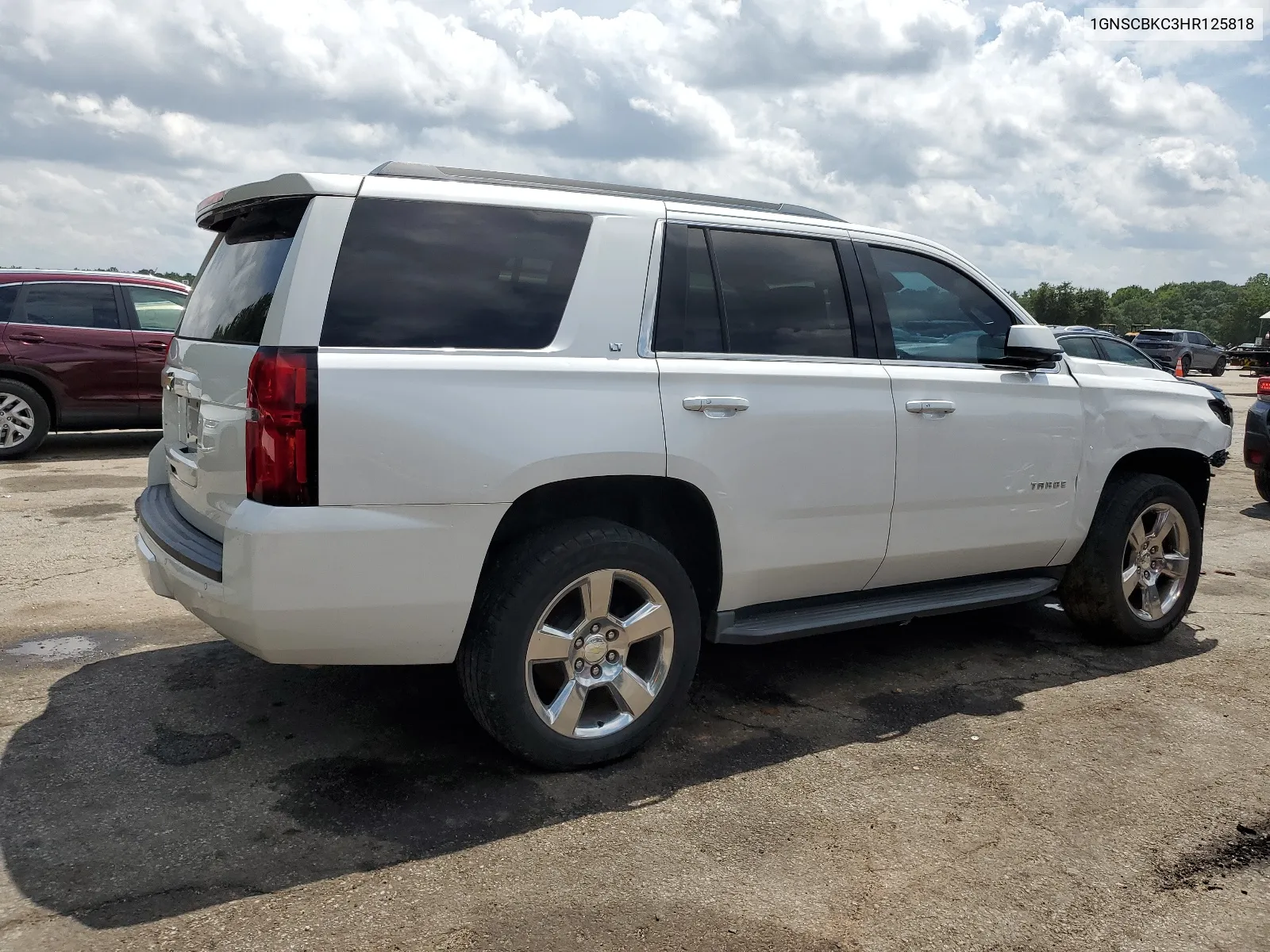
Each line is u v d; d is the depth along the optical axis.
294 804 3.01
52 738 3.43
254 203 3.22
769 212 3.83
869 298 3.95
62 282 9.70
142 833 2.81
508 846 2.82
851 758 3.48
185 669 4.12
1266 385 8.80
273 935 2.37
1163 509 4.79
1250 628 5.21
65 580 5.43
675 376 3.32
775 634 3.65
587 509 3.49
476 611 3.08
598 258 3.27
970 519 4.15
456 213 3.08
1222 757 3.54
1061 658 4.64
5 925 2.37
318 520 2.76
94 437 11.38
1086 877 2.75
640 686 3.35
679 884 2.65
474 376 2.95
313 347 2.79
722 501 3.42
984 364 4.27
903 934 2.46
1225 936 2.50
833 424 3.66
